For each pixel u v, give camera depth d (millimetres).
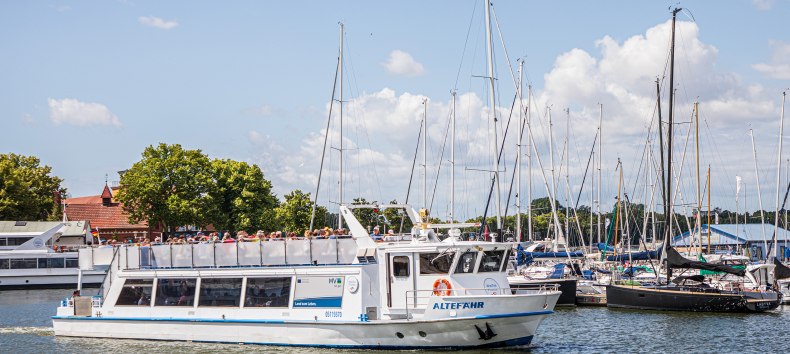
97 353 34531
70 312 39281
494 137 55000
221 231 92750
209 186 90125
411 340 32375
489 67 55188
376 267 33656
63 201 118625
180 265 37406
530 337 33188
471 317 31719
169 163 87875
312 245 34656
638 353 35688
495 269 34219
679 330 42906
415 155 74500
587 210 107500
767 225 96062
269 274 34938
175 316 36531
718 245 92812
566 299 55156
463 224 34531
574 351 35844
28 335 40188
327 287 33688
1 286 79562
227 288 35719
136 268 38281
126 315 37750
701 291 51969
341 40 64438
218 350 34156
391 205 35375
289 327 34062
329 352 33000
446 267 33031
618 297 53750
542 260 70250
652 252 67562
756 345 38125
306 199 99250
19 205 96812
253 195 92312
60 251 83562
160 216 87875
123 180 88875
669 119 57844
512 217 88062
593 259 77312
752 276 55156
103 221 114875
